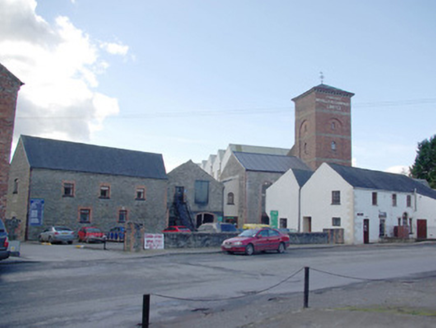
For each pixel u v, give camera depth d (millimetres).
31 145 37750
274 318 7926
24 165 36719
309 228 41438
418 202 42188
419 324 7023
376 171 44312
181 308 9227
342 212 36844
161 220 42938
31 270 14820
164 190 43719
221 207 49156
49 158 37562
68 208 37219
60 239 31516
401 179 45750
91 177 39031
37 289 11016
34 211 35156
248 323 7883
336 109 58781
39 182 35875
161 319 8273
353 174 39531
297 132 61250
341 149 58281
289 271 15562
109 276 13539
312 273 15039
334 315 7859
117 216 40156
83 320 8000
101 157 41625
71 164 38406
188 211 45781
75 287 11406
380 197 38750
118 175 40688
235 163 53812
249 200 50406
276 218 45500
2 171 20625
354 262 18828
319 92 57969
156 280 12875
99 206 39156
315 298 10305
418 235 41688
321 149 56906
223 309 9164
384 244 34844
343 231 36000
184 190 47344
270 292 11195
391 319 7387
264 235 23531
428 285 12336
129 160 43531
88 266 16219
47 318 8078
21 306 9023
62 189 37125
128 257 20141
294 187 43438
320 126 57375
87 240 33594
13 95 21438
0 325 7551
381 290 11477
